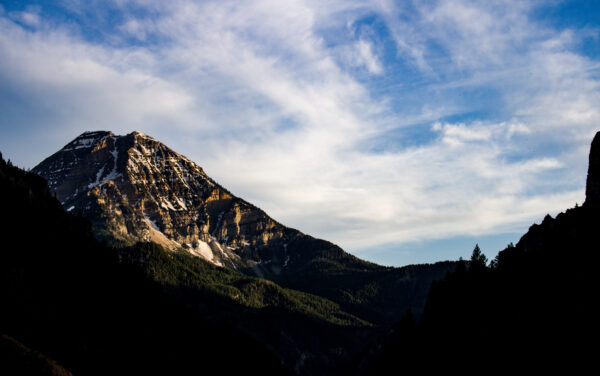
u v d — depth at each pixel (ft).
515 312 482.69
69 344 451.94
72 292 518.78
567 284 462.60
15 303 440.86
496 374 442.09
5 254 474.49
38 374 375.04
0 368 360.28
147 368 531.91
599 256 468.34
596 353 391.45
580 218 529.04
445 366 519.60
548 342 425.69
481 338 497.87
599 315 415.44
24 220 529.86
